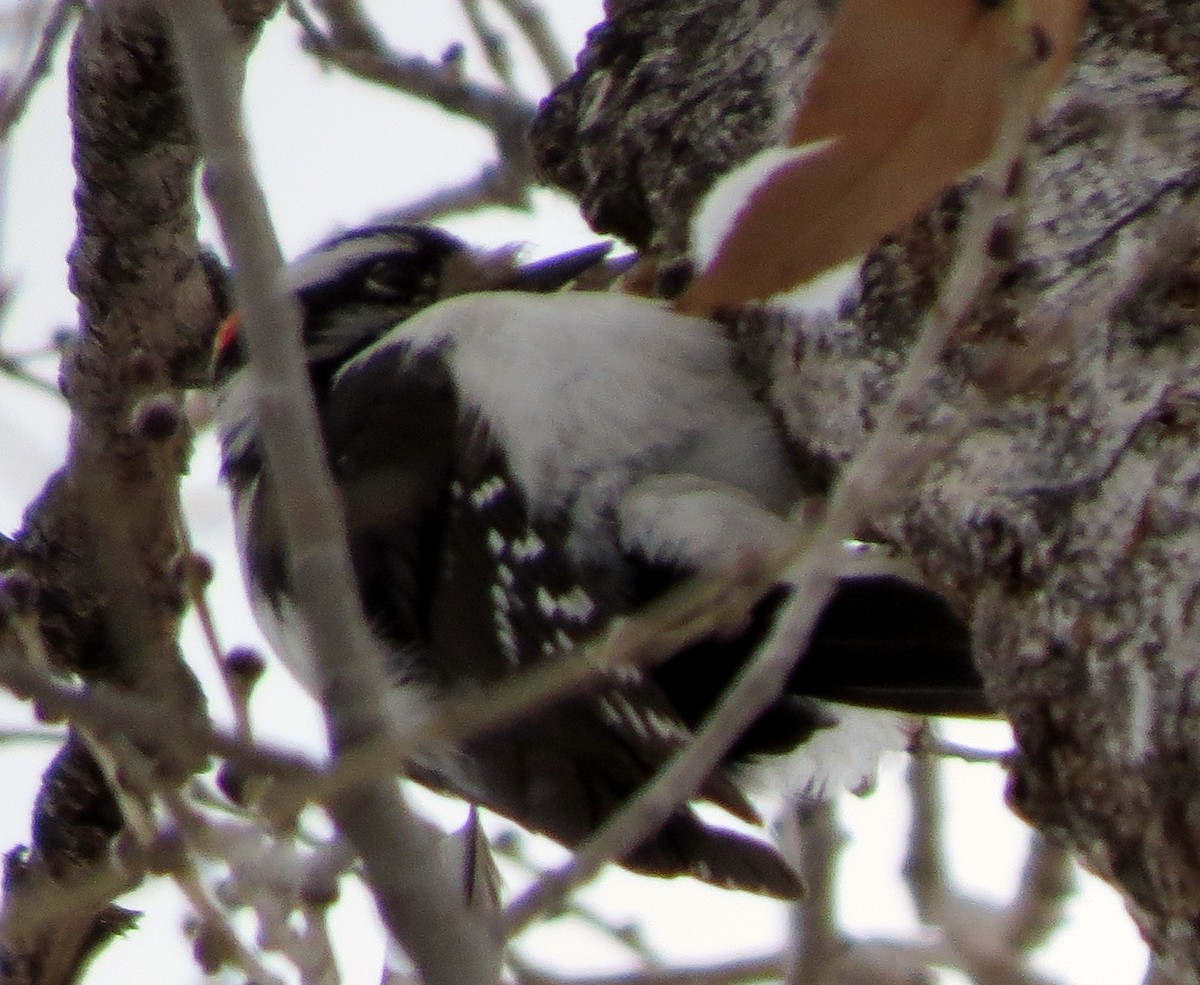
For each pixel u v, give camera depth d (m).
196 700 6.94
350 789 4.20
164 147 7.60
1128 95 6.17
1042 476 5.54
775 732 7.73
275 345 4.45
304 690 8.42
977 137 4.52
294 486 4.41
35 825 8.12
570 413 7.73
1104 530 5.30
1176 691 4.92
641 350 7.84
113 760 4.91
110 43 7.32
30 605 5.60
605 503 7.60
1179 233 4.88
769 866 7.11
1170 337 5.50
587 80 8.34
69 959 7.51
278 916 4.89
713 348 7.86
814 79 4.52
